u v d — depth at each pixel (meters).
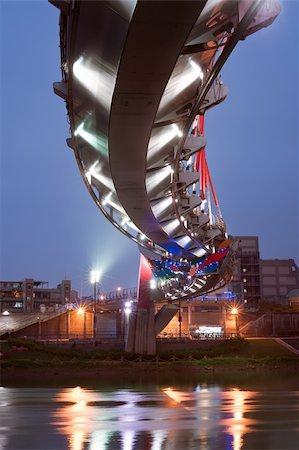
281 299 163.75
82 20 17.81
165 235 46.31
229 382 60.75
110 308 109.00
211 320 122.50
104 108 22.45
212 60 22.92
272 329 115.38
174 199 36.50
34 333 99.06
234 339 93.06
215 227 54.78
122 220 47.84
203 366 77.31
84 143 28.83
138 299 86.25
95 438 27.28
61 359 76.31
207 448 24.77
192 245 54.69
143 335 85.12
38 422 32.22
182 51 18.75
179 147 27.94
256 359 81.69
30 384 57.62
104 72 20.25
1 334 89.19
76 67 20.81
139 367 75.06
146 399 44.53
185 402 42.34
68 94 22.31
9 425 31.12
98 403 41.59
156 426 30.89
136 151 25.80
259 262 171.25
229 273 77.38
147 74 18.72
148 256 70.19
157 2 14.88
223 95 26.23
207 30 18.11
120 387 54.88
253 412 36.56
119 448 24.81
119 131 23.42
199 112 25.97
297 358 83.12
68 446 25.36
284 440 26.58
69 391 50.78
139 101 20.64
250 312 125.06
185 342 90.81
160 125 24.64
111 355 80.31
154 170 31.14
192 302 119.44
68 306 117.44
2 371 68.12
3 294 159.75
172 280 85.56
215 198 56.09
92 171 33.12
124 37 17.41
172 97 23.28
